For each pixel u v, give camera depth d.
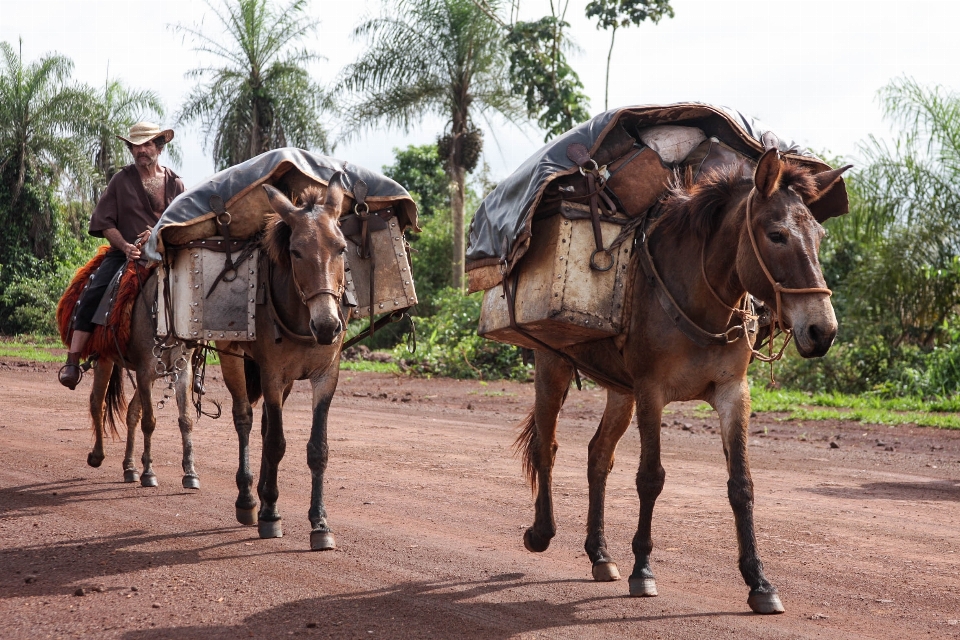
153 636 4.03
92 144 32.62
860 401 14.09
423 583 4.94
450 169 24.59
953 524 6.45
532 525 6.01
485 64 23.17
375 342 26.73
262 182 5.95
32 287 30.66
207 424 11.59
